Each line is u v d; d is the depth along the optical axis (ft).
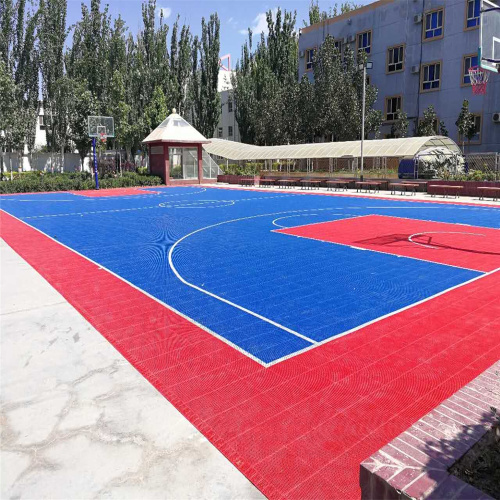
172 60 149.18
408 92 116.37
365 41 125.70
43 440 10.77
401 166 92.38
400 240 37.73
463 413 8.16
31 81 127.54
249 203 70.79
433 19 109.60
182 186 116.57
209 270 27.86
